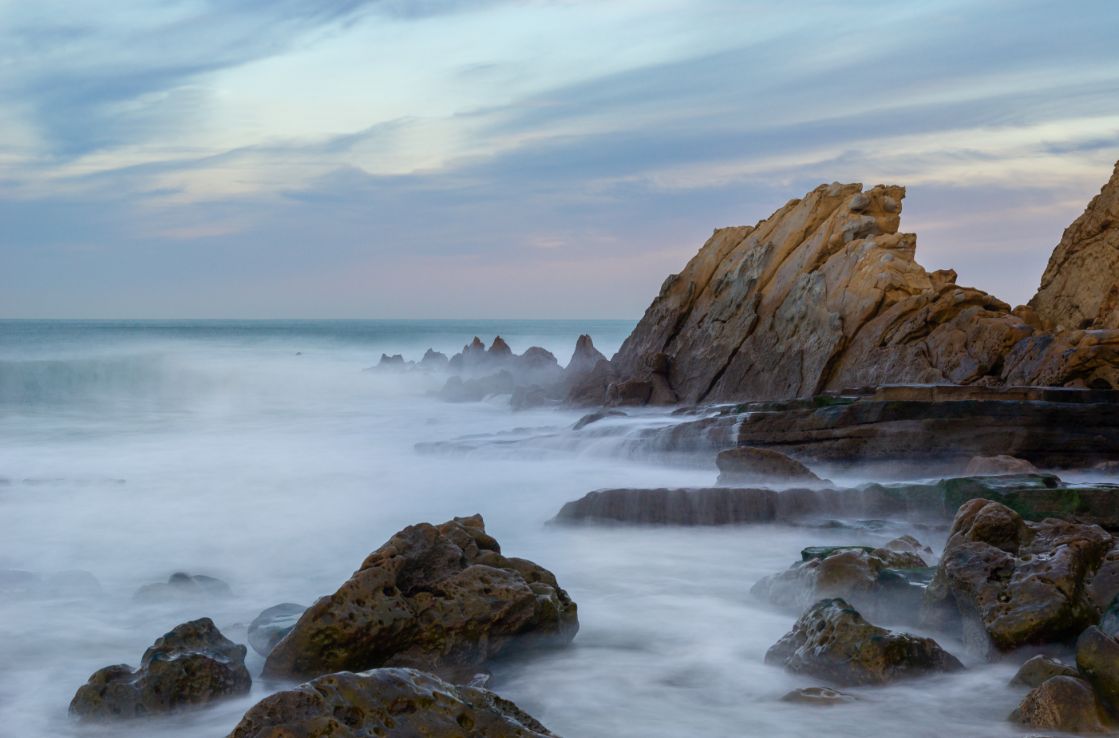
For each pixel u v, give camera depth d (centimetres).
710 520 1549
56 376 4712
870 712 779
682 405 3281
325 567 1371
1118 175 3011
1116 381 2191
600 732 763
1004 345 2500
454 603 928
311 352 8394
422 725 631
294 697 628
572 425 2723
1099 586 910
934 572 1059
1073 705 723
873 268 2939
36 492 1916
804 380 2938
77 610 1128
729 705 816
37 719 809
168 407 4072
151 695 798
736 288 3381
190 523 1656
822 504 1552
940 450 1967
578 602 1159
